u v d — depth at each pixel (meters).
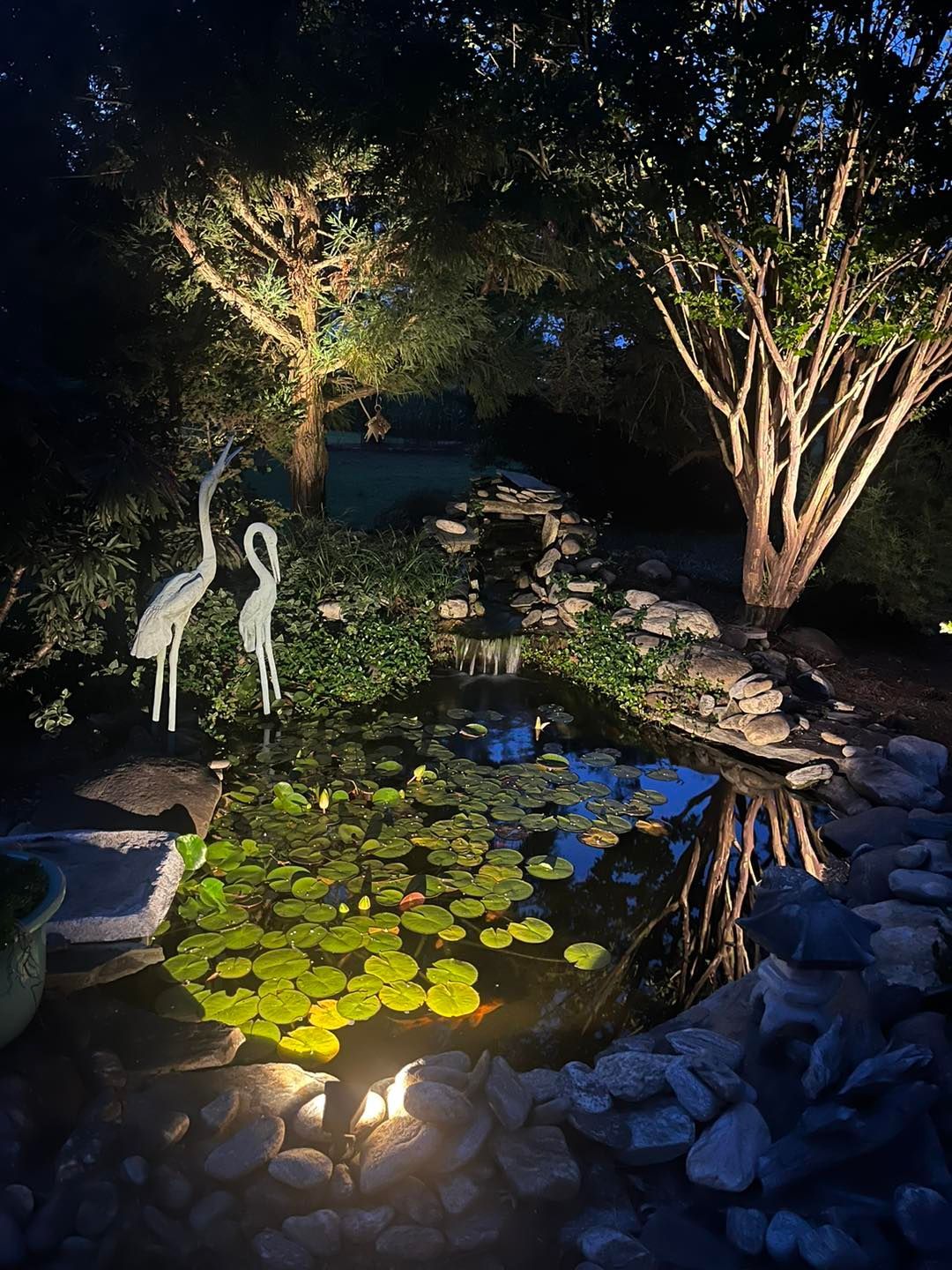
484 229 9.09
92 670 7.72
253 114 7.34
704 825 6.75
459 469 18.00
